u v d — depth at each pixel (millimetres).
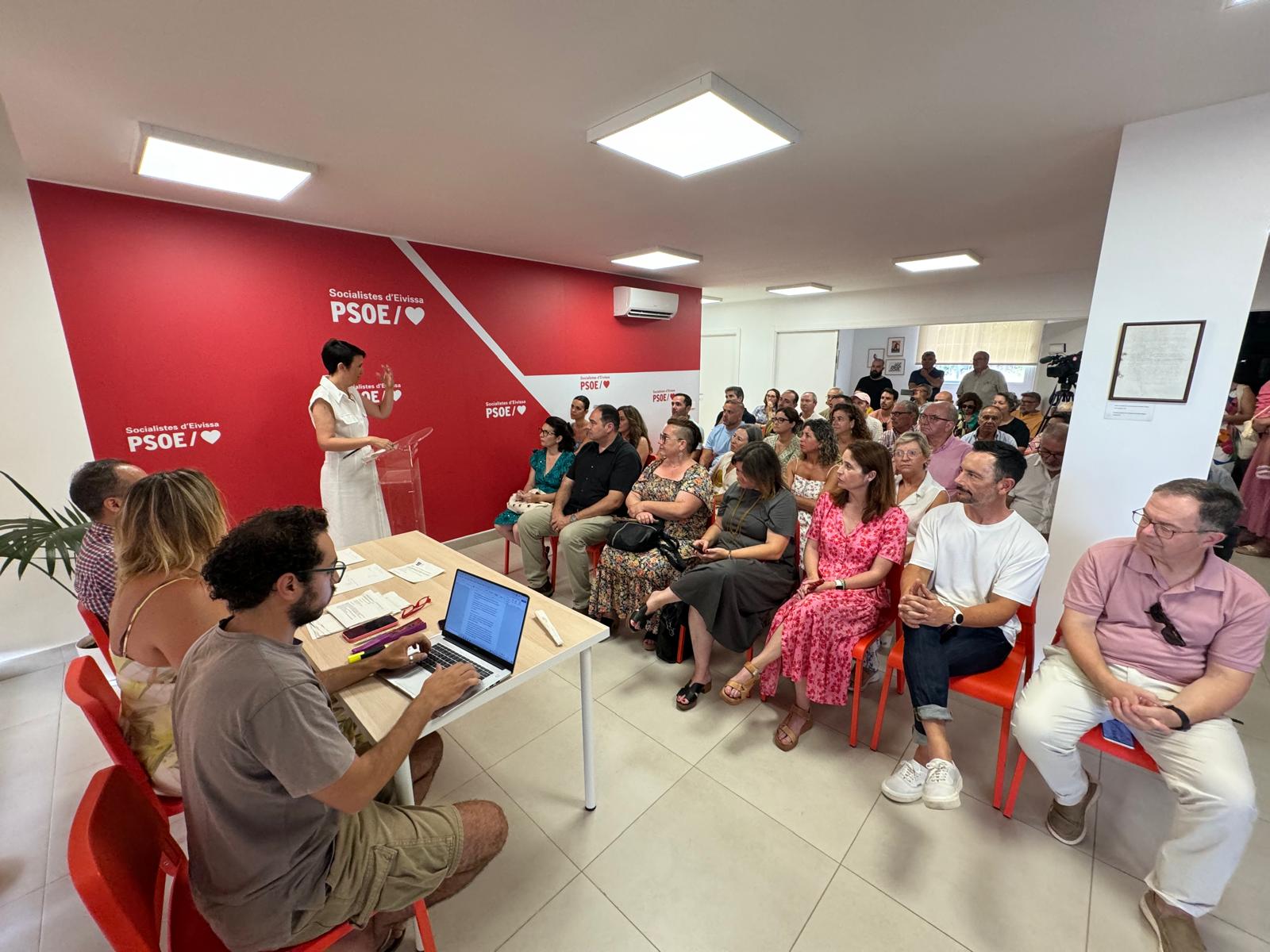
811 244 3924
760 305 8039
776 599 2248
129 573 1179
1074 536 2209
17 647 2441
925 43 1440
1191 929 1280
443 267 3814
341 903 974
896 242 3883
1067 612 1628
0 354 2287
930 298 6367
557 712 2203
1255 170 1753
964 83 1657
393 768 990
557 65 1522
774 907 1403
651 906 1408
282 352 3100
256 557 874
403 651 1373
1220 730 1330
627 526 2674
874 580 1959
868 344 9508
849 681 1947
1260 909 1370
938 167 2377
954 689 1707
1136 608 1514
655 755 1957
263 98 1677
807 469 3070
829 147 2145
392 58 1468
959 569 1840
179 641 1184
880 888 1452
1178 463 1973
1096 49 1469
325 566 958
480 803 1263
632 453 3229
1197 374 1906
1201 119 1814
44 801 1750
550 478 3727
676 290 5926
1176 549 1364
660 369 5840
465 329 4008
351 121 1845
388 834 1061
